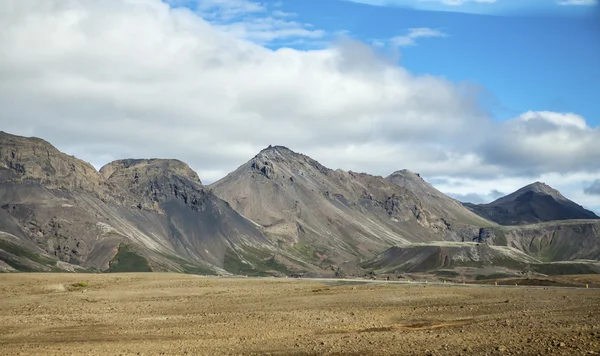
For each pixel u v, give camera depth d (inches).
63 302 3137.3
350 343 1670.8
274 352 1583.4
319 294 3371.1
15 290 3565.5
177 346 1747.0
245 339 1863.9
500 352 1378.0
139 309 2874.0
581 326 1745.8
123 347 1745.8
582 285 5900.6
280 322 2276.1
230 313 2640.3
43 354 1625.2
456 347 1498.5
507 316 2204.7
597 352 1296.8
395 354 1459.2
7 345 1824.6
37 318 2549.2
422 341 1637.6
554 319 1985.7
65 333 2108.8
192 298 3319.4
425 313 2447.1
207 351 1638.8
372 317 2361.0
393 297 3100.4
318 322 2242.9
